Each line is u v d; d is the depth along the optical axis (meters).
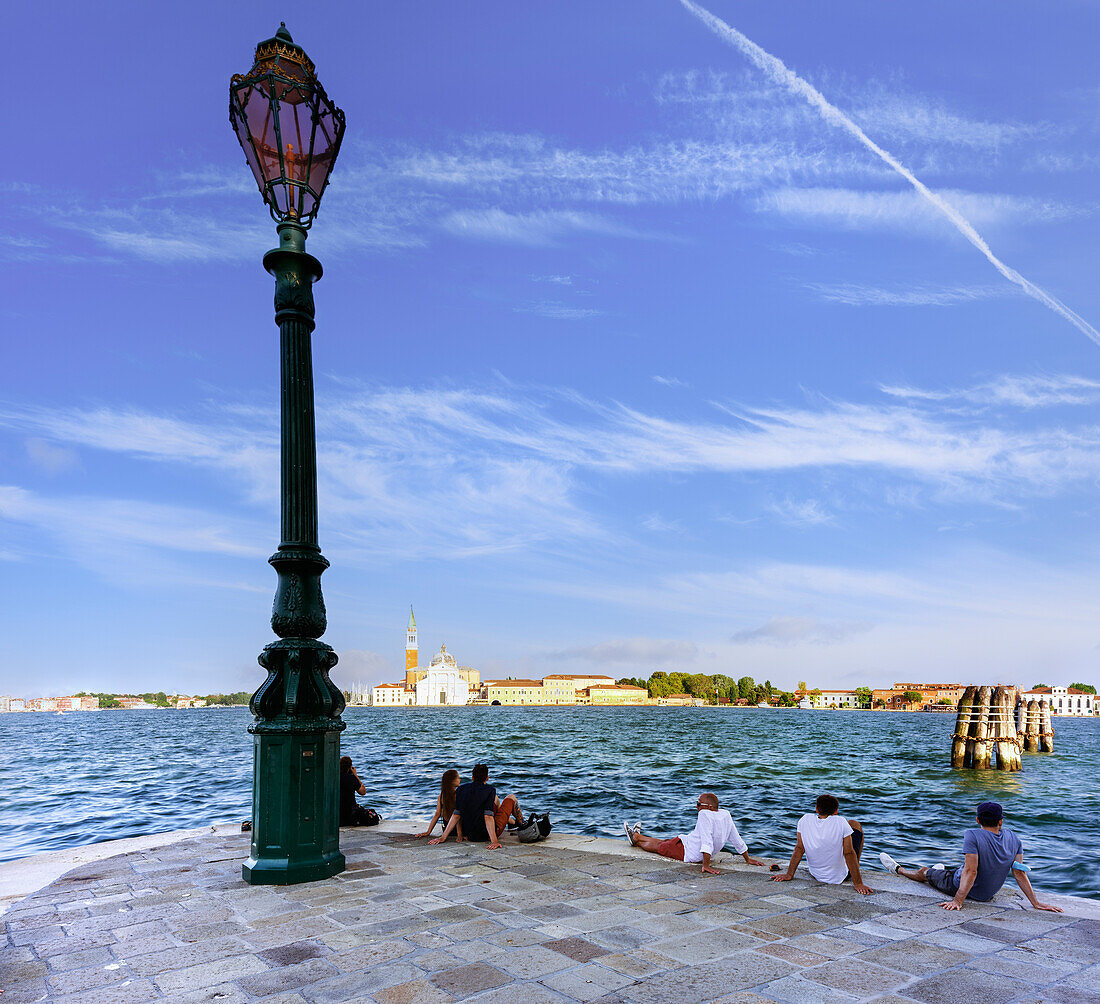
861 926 6.61
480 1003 4.96
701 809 9.14
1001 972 5.52
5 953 6.08
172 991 5.22
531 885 8.07
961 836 21.36
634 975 5.45
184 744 76.19
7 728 137.62
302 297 9.38
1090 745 81.00
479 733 97.62
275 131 9.20
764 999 5.03
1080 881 15.84
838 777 39.78
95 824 22.84
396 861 9.32
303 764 8.50
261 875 8.20
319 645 8.85
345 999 5.04
